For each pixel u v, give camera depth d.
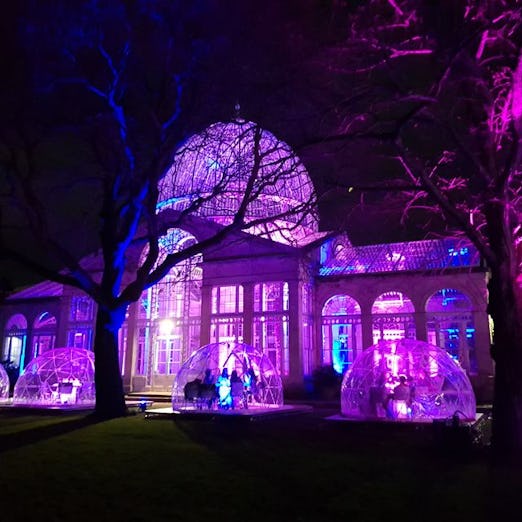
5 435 15.59
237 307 33.78
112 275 21.02
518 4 11.50
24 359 39.94
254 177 20.28
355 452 12.52
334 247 37.59
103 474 10.02
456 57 11.80
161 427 17.34
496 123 13.28
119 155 21.16
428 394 20.09
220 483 9.27
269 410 21.66
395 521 7.13
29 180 19.34
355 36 13.54
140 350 36.19
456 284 31.00
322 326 34.00
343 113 14.33
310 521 7.15
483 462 11.20
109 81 20.16
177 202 37.56
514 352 12.05
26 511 7.62
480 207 15.66
